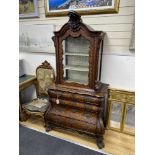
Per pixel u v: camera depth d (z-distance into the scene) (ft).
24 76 8.22
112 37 6.18
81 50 6.03
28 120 7.85
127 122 6.68
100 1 5.86
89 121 5.90
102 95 5.55
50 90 6.32
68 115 6.26
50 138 6.67
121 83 6.56
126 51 6.14
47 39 7.33
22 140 6.56
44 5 6.83
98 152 5.92
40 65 7.79
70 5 6.38
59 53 5.90
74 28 5.27
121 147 6.12
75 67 6.16
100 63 6.30
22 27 7.68
